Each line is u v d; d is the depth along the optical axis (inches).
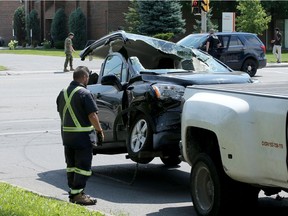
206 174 382.0
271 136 328.5
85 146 419.8
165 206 435.8
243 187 364.8
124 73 528.7
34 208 378.6
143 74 508.7
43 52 2714.1
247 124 341.7
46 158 621.9
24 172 559.8
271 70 1700.3
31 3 3740.2
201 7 1624.0
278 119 323.3
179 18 2527.1
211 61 567.8
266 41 2876.5
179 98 468.1
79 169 424.2
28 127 804.6
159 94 465.7
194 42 1457.9
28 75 1603.1
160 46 554.9
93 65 1902.1
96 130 423.8
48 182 520.4
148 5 2518.5
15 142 704.4
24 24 3882.9
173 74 512.4
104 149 549.0
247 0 2388.0
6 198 404.8
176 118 467.2
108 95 526.9
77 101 417.1
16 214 359.9
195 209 389.1
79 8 2997.0
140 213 414.9
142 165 598.9
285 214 400.5
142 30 2532.0
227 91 368.2
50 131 776.3
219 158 371.6
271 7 2758.4
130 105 492.7
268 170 333.4
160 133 466.3
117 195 472.1
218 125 354.9
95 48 577.9
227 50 1469.0
